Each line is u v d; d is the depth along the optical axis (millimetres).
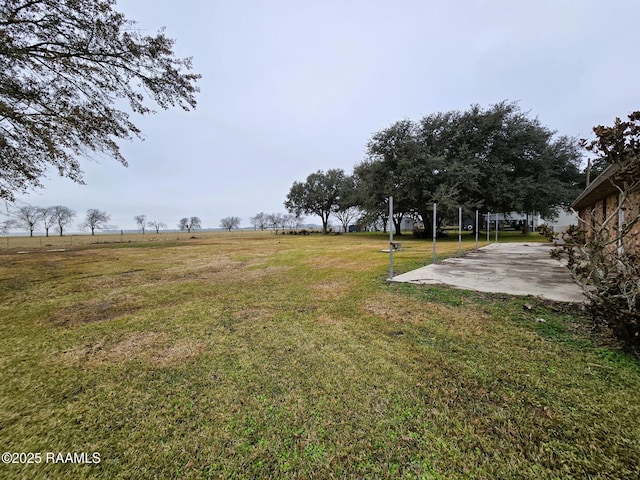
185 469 1344
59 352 2703
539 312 3396
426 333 2918
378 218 23906
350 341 2785
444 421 1611
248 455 1417
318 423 1631
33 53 5594
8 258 11898
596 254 2691
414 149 19297
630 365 2139
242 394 1946
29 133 5789
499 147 19438
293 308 3961
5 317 3861
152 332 3197
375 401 1819
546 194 18062
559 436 1468
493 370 2150
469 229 33875
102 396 1961
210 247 16562
